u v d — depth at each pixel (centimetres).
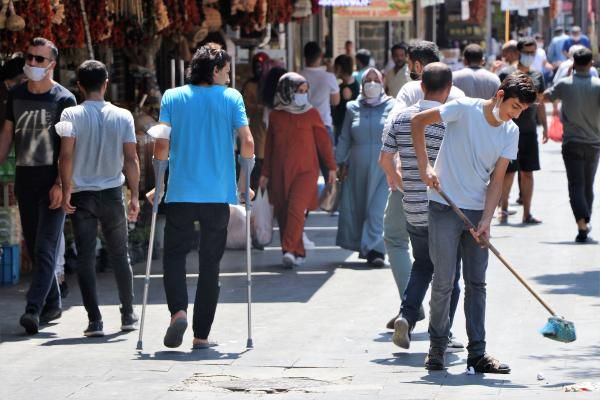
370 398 1498
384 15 5791
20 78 2203
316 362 1712
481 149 1586
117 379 1620
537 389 1534
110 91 2962
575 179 2894
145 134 2727
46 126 1933
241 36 3825
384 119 2517
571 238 2953
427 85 1752
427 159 1609
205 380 1611
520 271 2473
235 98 1812
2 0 2200
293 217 2553
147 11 2783
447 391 1527
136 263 2631
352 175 2559
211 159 1798
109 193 1923
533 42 3175
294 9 3906
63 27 2395
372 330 1933
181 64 3180
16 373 1661
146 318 2047
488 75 2728
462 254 1644
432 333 1658
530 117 3162
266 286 2345
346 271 2517
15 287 2348
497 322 1967
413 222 1747
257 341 1858
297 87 2559
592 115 2856
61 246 2236
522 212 3481
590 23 9600
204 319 1808
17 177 1952
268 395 1527
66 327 1988
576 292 2223
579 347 1784
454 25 7081
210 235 1800
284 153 2562
